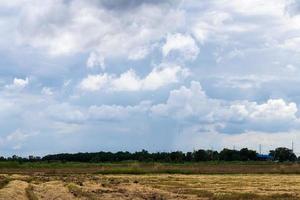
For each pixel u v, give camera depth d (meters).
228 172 132.12
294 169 139.38
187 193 66.19
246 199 59.53
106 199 58.06
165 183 85.38
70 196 60.03
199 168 148.38
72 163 192.38
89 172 133.50
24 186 68.06
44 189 66.94
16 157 199.25
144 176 111.81
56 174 121.25
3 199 52.25
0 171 139.12
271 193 65.75
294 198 60.00
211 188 74.44
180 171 132.62
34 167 170.38
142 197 60.78
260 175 118.56
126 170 130.62
